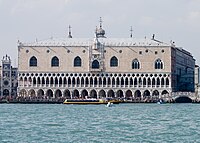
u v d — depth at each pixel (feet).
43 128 634.02
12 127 643.86
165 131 607.37
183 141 526.57
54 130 612.70
